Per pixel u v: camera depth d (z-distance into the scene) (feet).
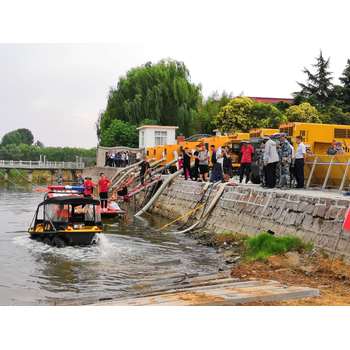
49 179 269.44
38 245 60.18
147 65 223.30
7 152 278.46
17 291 40.75
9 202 129.29
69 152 276.62
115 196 115.55
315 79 211.20
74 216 62.03
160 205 105.19
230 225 70.23
